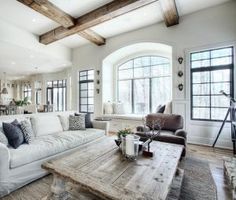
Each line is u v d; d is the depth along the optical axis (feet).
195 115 13.52
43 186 6.57
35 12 12.48
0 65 24.38
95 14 12.13
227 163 6.95
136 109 19.58
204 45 12.62
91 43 19.76
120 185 4.00
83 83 21.39
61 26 14.67
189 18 13.26
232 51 11.87
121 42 17.22
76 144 9.18
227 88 12.16
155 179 4.29
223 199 5.78
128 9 11.05
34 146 7.40
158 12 12.98
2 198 5.73
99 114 19.15
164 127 10.82
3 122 7.79
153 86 18.53
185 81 13.47
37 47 16.76
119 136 7.10
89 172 4.69
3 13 12.55
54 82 30.94
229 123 11.78
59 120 11.18
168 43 14.30
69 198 5.67
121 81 20.63
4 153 5.82
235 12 11.48
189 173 7.66
